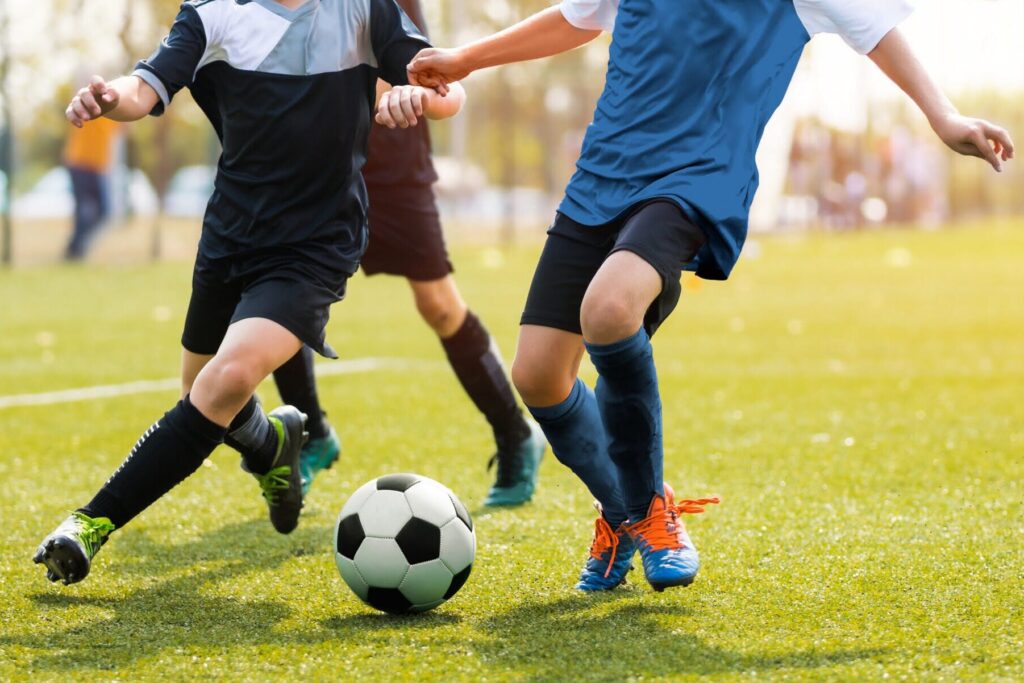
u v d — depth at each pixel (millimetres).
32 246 43406
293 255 7707
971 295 31578
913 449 12156
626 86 7227
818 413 14445
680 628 6648
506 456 10094
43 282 34938
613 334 6637
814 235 66438
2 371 18453
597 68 58531
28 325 24750
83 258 41844
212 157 49812
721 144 6992
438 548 6934
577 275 7133
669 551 7078
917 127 73438
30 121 42250
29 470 11672
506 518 9594
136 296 31219
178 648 6383
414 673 5938
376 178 9977
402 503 7016
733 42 7074
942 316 26484
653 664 6020
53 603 7297
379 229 10016
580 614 6984
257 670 6020
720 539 8766
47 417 14602
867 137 71750
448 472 11469
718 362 19344
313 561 8352
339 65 7816
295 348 7508
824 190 67688
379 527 6938
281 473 8234
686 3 7145
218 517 9727
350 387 16719
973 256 48250
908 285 34969
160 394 16359
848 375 17703
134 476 7148
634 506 7191
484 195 59281
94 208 41812
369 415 14523
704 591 7422
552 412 7336
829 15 7203
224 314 8102
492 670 5969
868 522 9242
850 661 6023
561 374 7227
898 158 72875
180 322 25344
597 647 6316
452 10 56156
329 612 7129
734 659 6082
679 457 11969
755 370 18344
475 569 8062
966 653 6129
